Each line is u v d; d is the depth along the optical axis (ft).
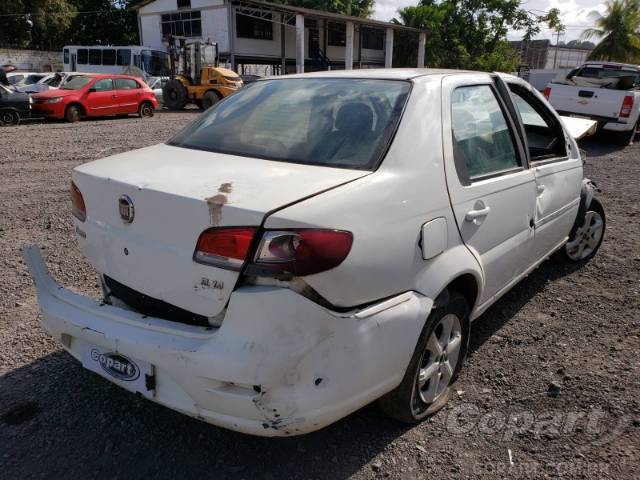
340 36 132.87
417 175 8.03
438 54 148.05
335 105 9.09
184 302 7.14
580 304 13.79
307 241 6.38
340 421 9.16
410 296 7.79
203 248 6.76
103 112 57.31
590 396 9.88
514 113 11.20
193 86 73.77
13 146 36.76
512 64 156.66
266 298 6.37
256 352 6.38
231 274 6.57
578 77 43.73
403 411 8.54
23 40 138.51
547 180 12.13
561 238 14.15
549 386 10.19
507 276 10.99
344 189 7.08
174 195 6.98
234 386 6.62
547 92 42.50
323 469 8.13
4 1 126.93
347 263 6.73
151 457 8.31
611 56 154.10
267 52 111.65
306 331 6.50
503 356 11.30
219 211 6.60
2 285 14.12
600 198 24.68
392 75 9.63
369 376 7.30
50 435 8.72
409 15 143.43
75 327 7.80
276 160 8.19
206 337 6.73
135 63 91.20
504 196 10.09
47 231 18.76
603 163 33.81
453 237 8.64
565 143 13.62
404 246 7.57
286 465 8.20
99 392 9.84
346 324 6.88
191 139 9.61
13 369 10.44
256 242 6.44
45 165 30.60
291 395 6.57
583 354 11.37
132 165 8.38
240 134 9.16
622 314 13.20
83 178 8.38
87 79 57.00
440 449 8.57
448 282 8.39
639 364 10.94
